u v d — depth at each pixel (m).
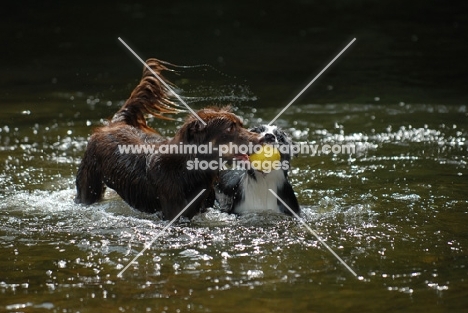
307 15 73.75
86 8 77.62
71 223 26.48
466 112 42.25
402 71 52.75
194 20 71.69
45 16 73.88
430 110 42.84
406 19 71.31
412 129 39.06
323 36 64.75
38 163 34.00
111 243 24.39
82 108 44.19
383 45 60.91
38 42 63.31
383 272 21.62
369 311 19.14
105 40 63.66
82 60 57.03
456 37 63.31
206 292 20.33
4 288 20.77
